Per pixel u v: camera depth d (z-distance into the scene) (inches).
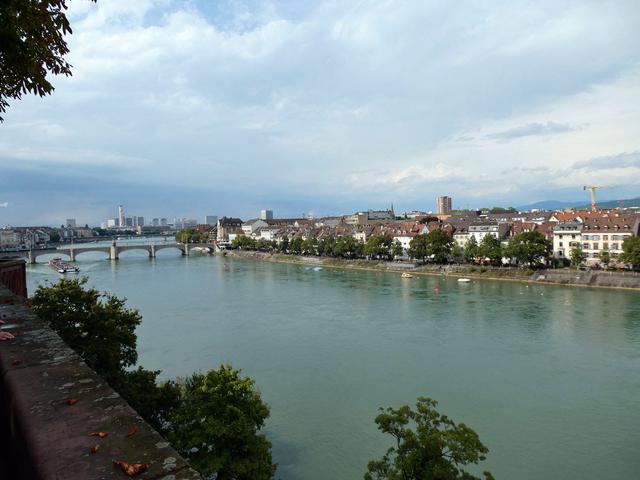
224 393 1091.9
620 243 4790.8
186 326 2994.6
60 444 177.0
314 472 1330.0
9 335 334.3
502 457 1378.0
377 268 6205.7
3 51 430.6
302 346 2488.9
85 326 1264.8
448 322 2933.1
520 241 4916.3
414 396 1811.0
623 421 1574.8
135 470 157.2
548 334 2596.0
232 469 995.3
